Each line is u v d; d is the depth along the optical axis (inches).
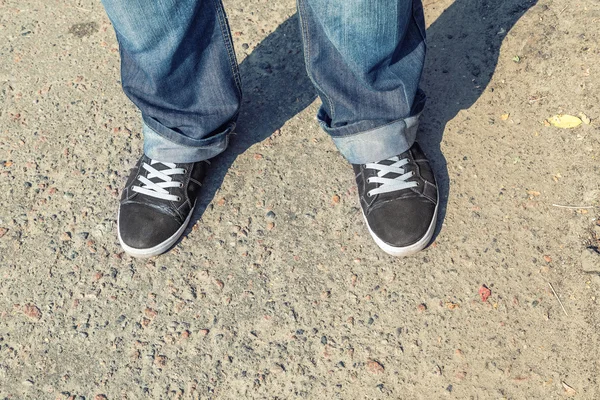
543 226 72.0
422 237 69.9
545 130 79.4
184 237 76.1
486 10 92.2
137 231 72.4
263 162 82.0
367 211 72.4
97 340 69.5
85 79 94.3
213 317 70.1
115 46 98.0
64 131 88.4
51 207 80.7
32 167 84.9
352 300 69.7
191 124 70.8
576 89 81.4
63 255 76.1
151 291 72.4
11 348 69.7
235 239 75.5
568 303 66.6
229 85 70.3
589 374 62.1
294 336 68.0
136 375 66.9
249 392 65.0
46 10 104.0
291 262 73.2
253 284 72.0
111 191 81.4
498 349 64.8
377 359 65.7
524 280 68.7
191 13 60.9
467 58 88.0
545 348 64.2
